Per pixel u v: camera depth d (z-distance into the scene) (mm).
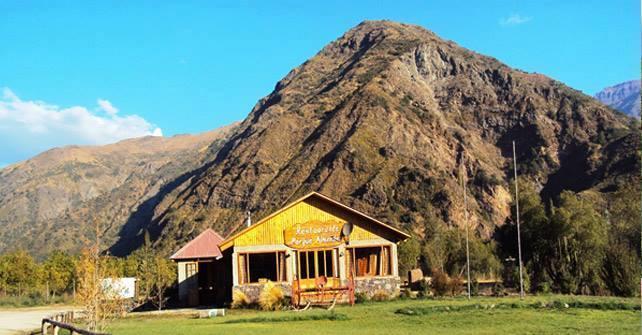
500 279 54281
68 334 27078
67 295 62719
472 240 73562
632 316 26359
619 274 37812
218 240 49625
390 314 29797
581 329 22625
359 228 40844
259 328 26141
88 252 28125
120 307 28953
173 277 53062
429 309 30312
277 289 38344
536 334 21875
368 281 40281
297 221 40688
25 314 43531
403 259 62312
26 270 69000
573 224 52156
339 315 30016
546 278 44125
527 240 58469
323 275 41469
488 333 22547
